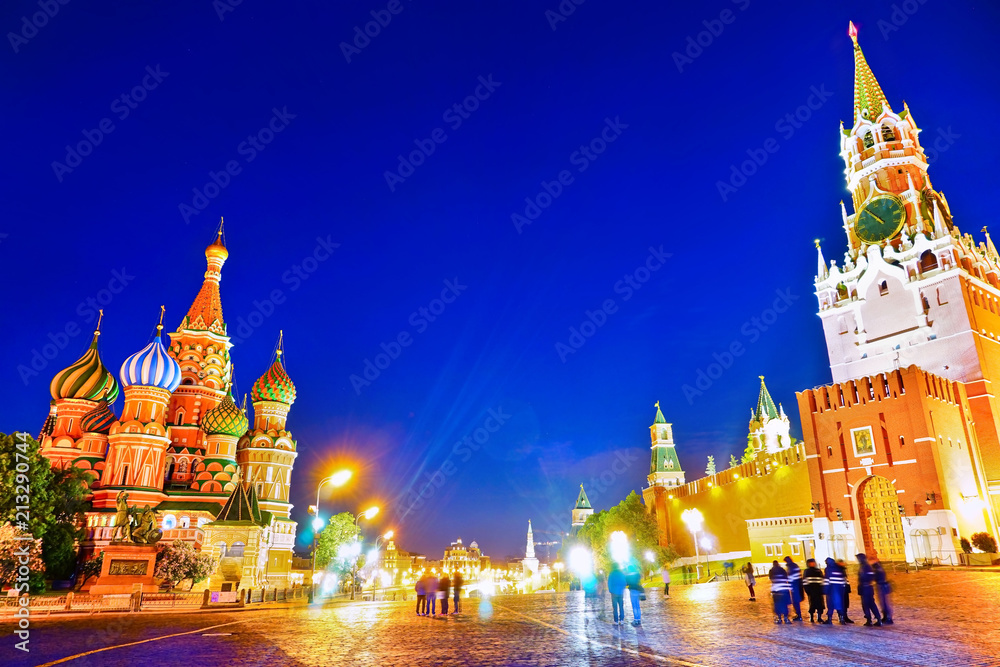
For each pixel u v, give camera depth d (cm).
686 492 9588
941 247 7431
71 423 7900
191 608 3859
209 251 9681
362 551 8850
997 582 3325
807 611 2523
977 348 6969
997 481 6444
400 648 1766
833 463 6475
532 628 2197
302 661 1558
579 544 10631
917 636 1722
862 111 8881
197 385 8831
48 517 5503
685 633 1942
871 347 7838
